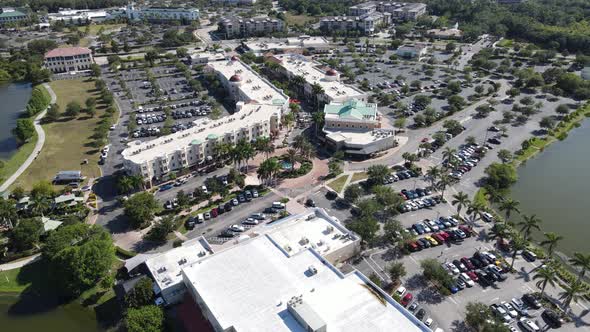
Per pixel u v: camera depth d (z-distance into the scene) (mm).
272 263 154000
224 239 193250
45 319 157250
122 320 154125
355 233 181750
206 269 151875
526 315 151875
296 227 181500
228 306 135625
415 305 154625
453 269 171375
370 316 130750
